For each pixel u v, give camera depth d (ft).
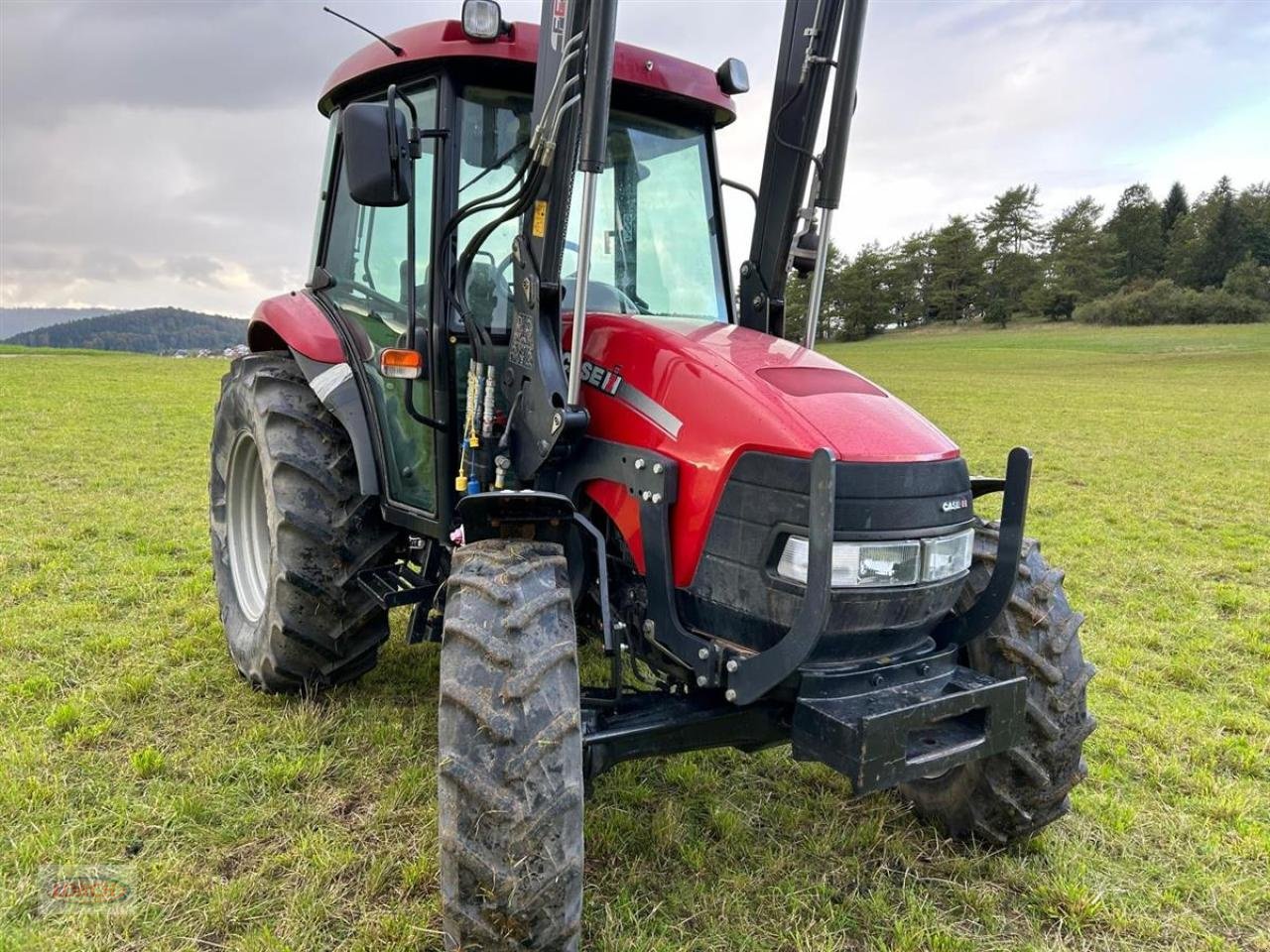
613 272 9.75
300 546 10.36
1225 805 9.98
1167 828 9.62
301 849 8.34
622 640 8.18
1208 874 8.86
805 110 9.48
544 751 6.17
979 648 8.67
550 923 6.07
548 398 7.79
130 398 51.67
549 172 7.70
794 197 9.80
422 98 9.31
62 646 12.77
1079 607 17.84
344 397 10.51
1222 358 135.64
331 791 9.39
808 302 9.24
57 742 10.08
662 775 10.25
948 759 7.05
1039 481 33.99
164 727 10.57
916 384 92.58
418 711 11.18
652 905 7.95
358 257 10.85
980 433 49.60
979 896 8.31
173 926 7.36
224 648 12.96
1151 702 13.01
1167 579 20.12
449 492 9.23
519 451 8.33
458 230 9.00
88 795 9.09
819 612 6.30
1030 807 8.69
